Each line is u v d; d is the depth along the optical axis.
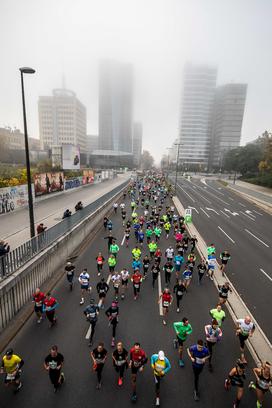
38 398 6.80
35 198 30.27
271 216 34.56
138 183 61.16
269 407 6.79
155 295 12.29
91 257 16.72
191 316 10.69
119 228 24.06
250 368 8.09
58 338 9.07
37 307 9.66
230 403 6.89
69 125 152.75
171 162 182.00
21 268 10.74
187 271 12.97
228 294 12.58
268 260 17.75
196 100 166.25
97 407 6.63
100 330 9.60
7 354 6.72
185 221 25.44
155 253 14.99
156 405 6.73
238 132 165.12
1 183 25.30
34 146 156.75
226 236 23.38
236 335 9.20
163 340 9.19
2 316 9.17
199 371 6.94
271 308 11.63
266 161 66.00
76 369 7.79
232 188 65.19
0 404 6.61
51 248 13.65
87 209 22.34
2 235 16.89
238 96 161.62
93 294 12.15
